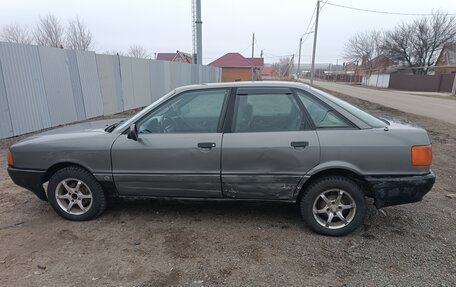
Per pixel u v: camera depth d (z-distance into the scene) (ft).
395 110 55.77
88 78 35.78
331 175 11.16
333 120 11.17
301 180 11.11
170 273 9.41
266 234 11.55
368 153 10.73
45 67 29.27
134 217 12.82
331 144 10.85
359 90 135.23
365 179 10.82
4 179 17.21
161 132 11.88
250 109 11.57
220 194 11.76
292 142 10.99
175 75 62.08
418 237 11.44
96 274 9.35
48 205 13.96
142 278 9.18
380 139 10.77
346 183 11.00
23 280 9.05
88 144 11.98
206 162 11.42
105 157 11.89
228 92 11.86
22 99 26.84
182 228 11.96
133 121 12.14
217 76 105.40
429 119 44.27
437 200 14.84
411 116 47.60
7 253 10.37
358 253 10.43
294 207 13.58
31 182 12.55
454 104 71.20
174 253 10.39
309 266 9.76
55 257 10.16
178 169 11.60
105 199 12.51
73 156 12.03
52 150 12.14
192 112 11.92
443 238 11.39
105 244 10.89
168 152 11.53
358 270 9.59
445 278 9.21
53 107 30.42
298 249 10.64
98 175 12.03
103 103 38.93
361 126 11.00
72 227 12.05
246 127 11.44
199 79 77.77
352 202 11.13
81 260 10.00
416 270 9.58
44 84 29.19
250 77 175.42
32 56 27.71
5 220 12.60
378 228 12.05
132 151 11.71
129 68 44.73
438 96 102.58
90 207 12.36
